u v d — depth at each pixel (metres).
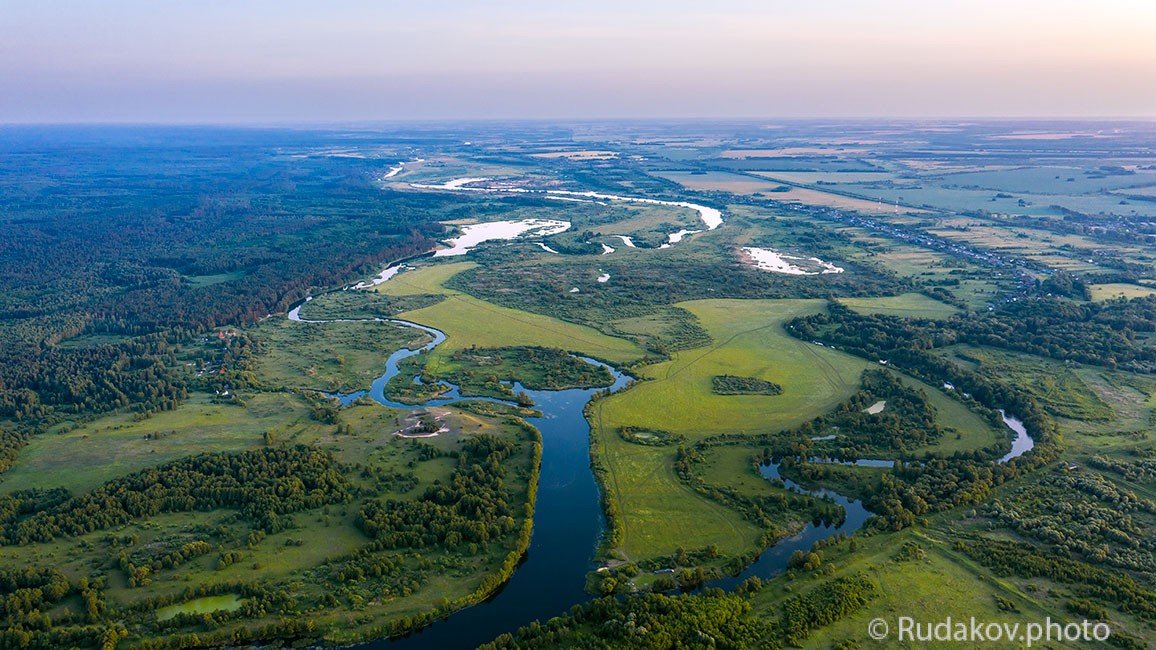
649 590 108.62
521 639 96.94
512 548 117.31
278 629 99.62
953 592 106.31
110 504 125.94
